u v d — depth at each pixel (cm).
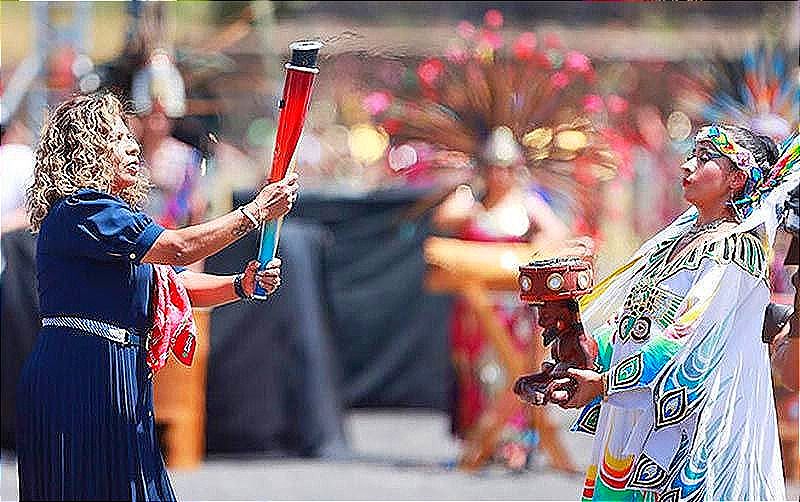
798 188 1116
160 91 1895
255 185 2362
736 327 1110
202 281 1186
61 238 1070
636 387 1095
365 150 2830
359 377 2477
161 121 1883
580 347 1117
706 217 1152
